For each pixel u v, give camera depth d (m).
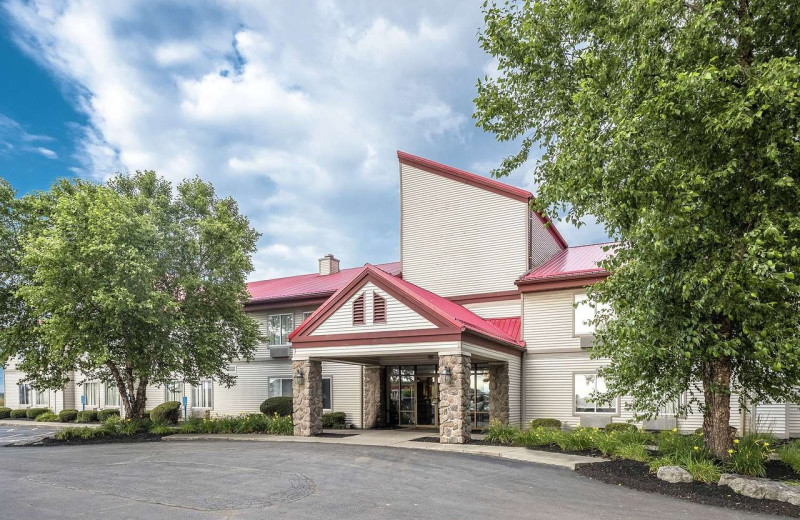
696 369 10.27
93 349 17.39
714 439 10.06
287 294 24.45
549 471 10.43
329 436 16.98
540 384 18.80
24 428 25.17
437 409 20.08
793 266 7.76
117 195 18.69
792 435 14.88
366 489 8.92
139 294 17.48
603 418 17.36
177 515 7.51
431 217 22.16
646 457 10.80
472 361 18.09
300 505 7.90
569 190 9.78
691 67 8.53
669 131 8.53
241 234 20.98
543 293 19.17
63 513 7.81
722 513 7.36
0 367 21.73
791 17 8.39
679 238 8.20
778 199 8.16
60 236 17.22
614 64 9.97
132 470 11.36
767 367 9.46
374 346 16.06
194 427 19.16
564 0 10.66
